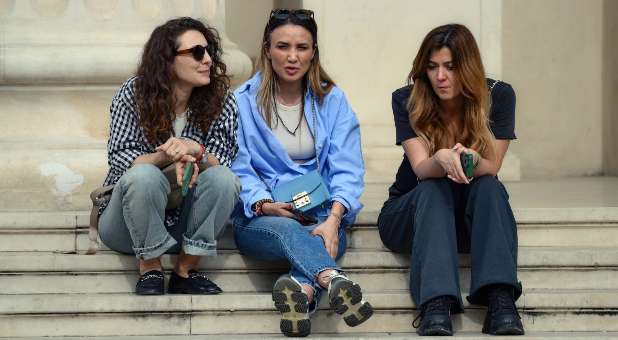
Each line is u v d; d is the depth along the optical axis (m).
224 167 10.21
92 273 10.78
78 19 14.67
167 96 10.34
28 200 13.39
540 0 20.61
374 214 11.27
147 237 10.06
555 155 20.72
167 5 14.91
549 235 11.56
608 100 20.78
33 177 13.36
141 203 9.92
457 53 10.21
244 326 10.16
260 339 9.70
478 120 10.27
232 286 10.85
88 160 13.52
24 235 11.32
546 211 11.55
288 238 10.00
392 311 10.27
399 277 10.90
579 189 16.28
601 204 12.96
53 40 14.42
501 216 10.00
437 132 10.49
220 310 10.13
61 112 14.11
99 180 13.48
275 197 10.58
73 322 10.15
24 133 13.97
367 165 17.66
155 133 10.33
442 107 10.60
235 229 10.73
